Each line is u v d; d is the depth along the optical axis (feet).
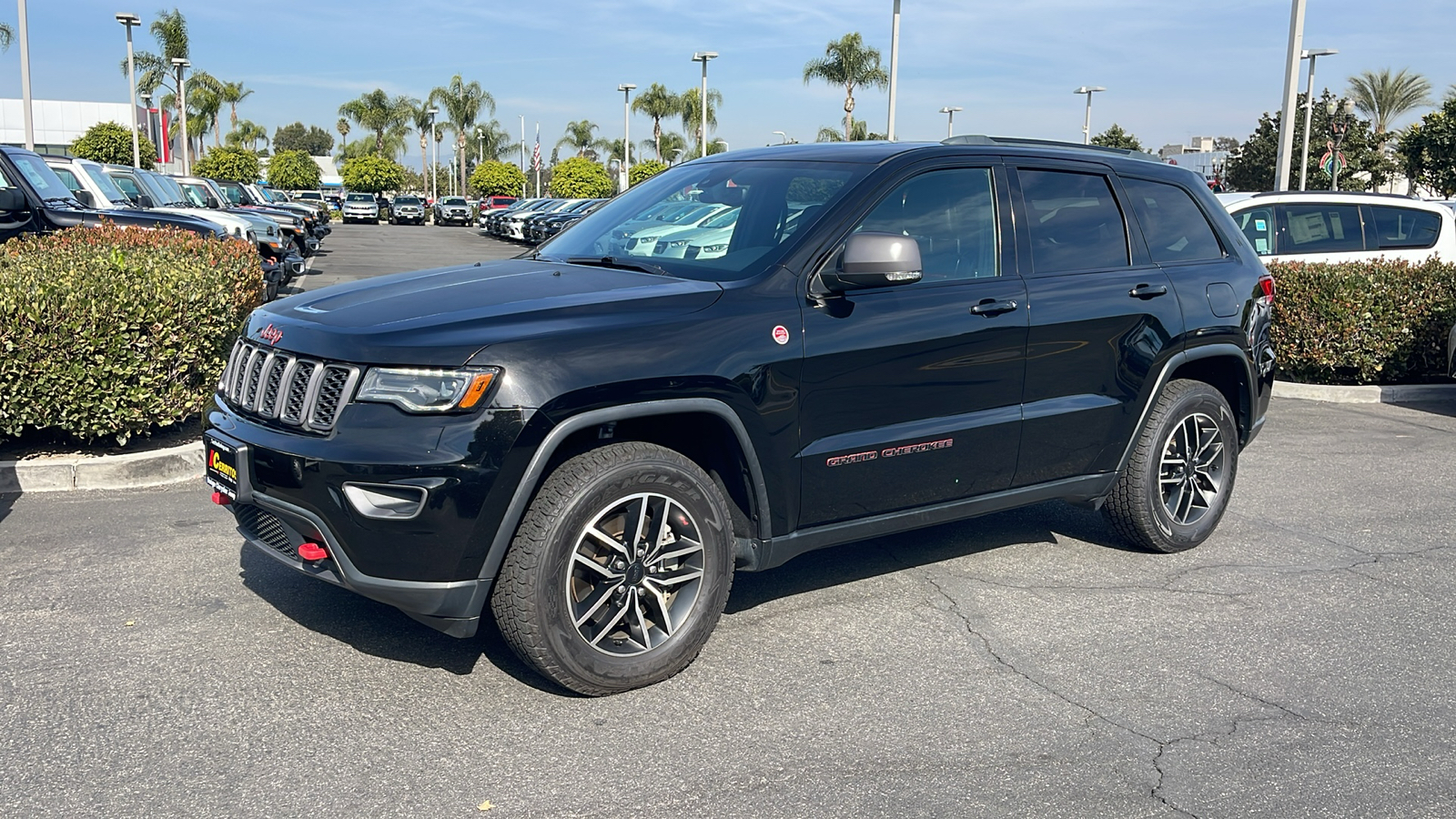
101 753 11.04
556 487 11.74
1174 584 16.70
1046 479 16.15
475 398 11.24
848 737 11.69
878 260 12.71
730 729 11.81
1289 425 29.66
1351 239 38.50
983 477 15.28
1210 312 17.54
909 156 14.82
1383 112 185.26
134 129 121.80
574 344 11.76
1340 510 21.01
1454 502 21.66
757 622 14.84
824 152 15.57
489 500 11.32
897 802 10.44
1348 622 15.28
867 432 13.91
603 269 14.17
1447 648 14.46
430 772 10.80
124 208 42.65
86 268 22.18
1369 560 18.03
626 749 11.33
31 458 21.04
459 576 11.49
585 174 208.13
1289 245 38.52
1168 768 11.21
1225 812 10.42
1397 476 23.75
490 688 12.65
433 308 12.30
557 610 11.85
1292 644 14.47
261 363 12.72
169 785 10.45
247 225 46.88
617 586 12.30
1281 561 17.88
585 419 11.70
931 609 15.42
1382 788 10.93
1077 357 15.87
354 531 11.37
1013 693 12.85
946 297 14.46
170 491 20.51
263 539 12.96
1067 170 16.52
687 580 12.81
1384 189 160.97
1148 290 16.69
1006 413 15.19
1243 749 11.64
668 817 10.09
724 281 13.21
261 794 10.35
